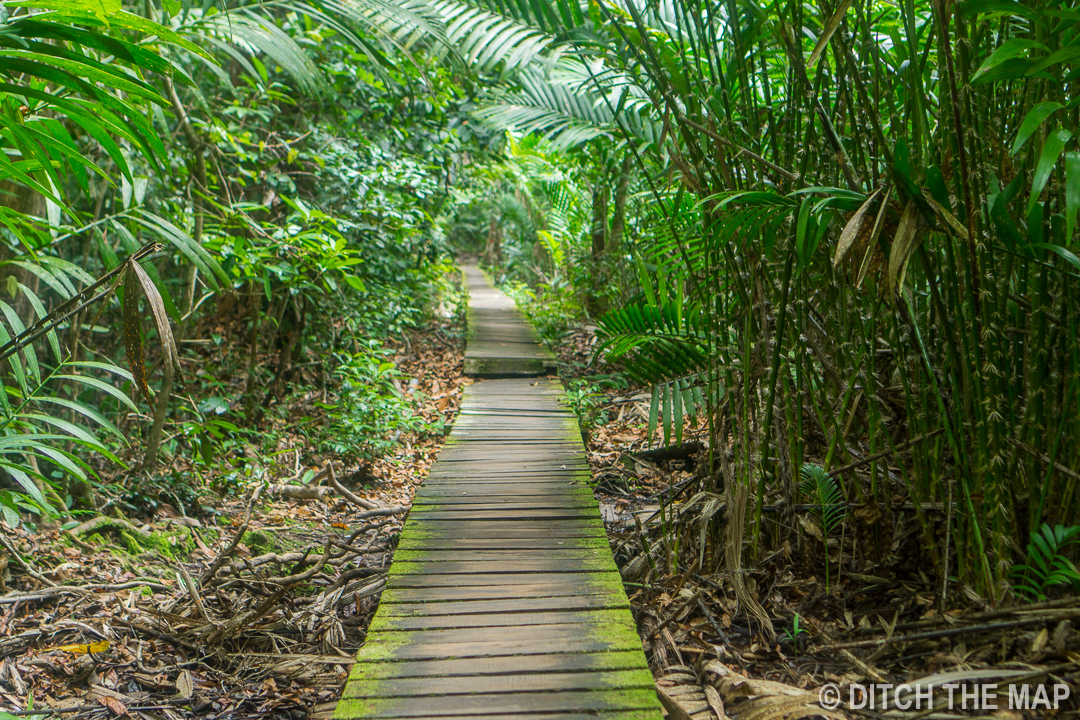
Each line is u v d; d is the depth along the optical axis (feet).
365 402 16.17
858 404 8.01
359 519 12.26
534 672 5.83
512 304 36.24
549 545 8.71
